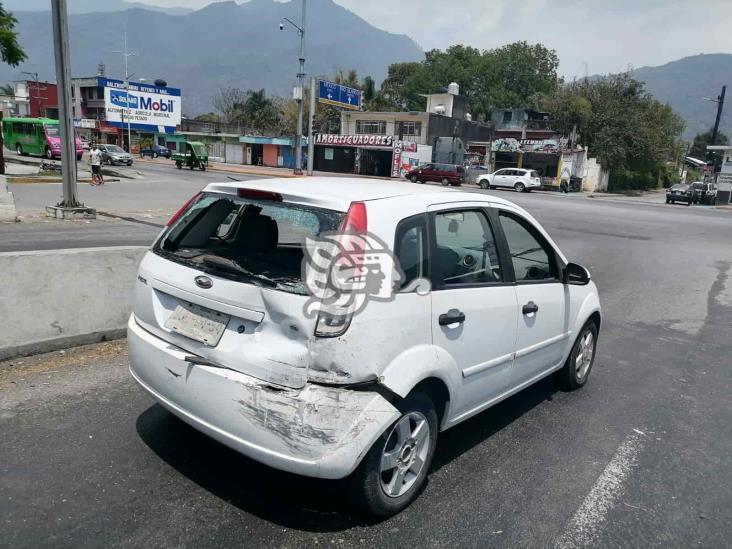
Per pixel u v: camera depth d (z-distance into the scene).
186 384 2.86
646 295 9.21
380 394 2.64
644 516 3.12
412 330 2.81
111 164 40.94
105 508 2.85
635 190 53.75
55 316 4.85
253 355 2.65
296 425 2.51
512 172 40.78
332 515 2.93
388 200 2.94
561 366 4.61
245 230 3.41
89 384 4.30
